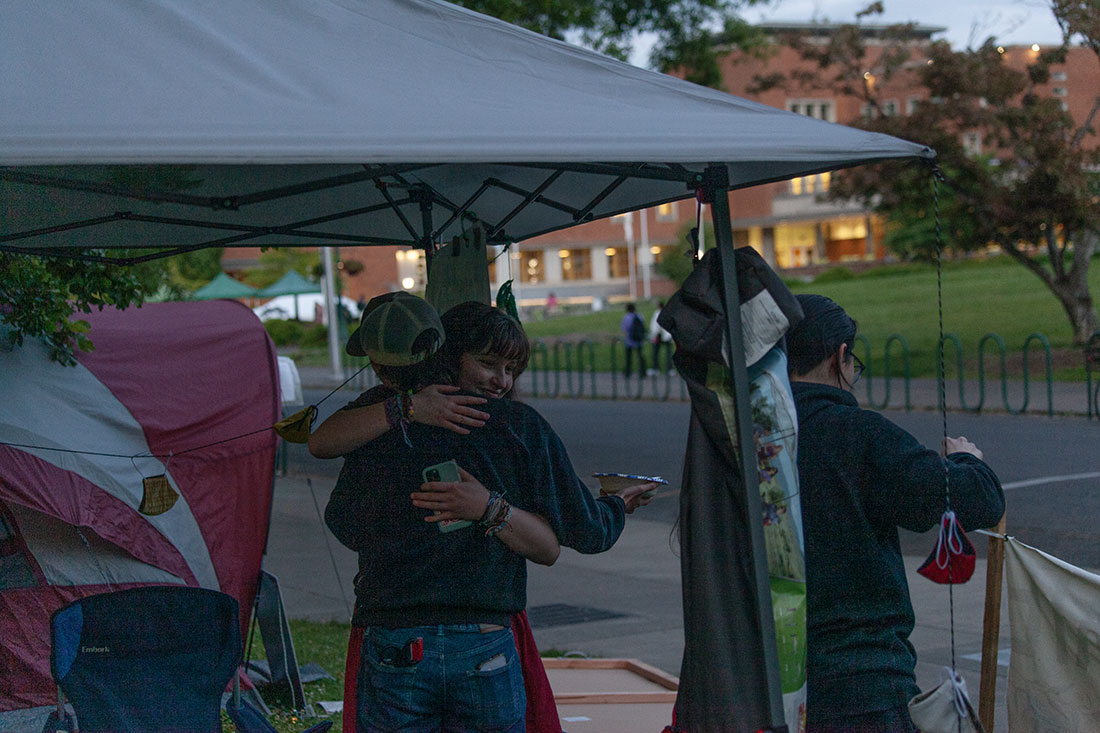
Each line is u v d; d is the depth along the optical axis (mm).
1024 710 3137
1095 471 10711
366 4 3016
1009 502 9547
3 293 4492
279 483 13469
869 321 29078
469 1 14047
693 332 2711
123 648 3494
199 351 5246
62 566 4812
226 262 50656
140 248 4562
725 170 2807
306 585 8281
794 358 2922
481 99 2672
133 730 3424
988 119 17969
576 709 4902
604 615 7316
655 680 5445
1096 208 17469
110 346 5043
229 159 2275
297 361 35500
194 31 2707
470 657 2807
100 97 2379
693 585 2721
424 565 2801
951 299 31969
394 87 2629
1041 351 20828
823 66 20734
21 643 4691
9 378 4703
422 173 4234
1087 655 3025
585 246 60531
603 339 34625
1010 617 3152
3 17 2660
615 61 2984
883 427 2723
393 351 2832
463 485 2756
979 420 14758
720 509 2730
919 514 2652
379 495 2855
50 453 4730
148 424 5008
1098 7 15609
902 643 2744
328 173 3891
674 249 44219
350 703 3002
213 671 3568
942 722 2701
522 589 2959
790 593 2691
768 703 2607
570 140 2486
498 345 2963
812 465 2732
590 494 2979
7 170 2773
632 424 17234
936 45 18391
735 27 19672
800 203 55594
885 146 2725
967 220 19594
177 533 5070
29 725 4586
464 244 4094
